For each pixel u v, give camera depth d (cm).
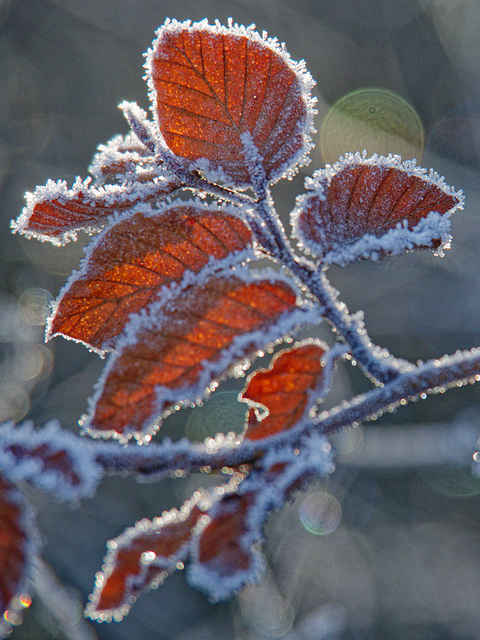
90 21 358
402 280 261
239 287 56
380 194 57
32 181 314
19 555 53
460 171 270
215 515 55
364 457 164
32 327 254
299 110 57
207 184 57
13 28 354
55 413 249
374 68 324
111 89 355
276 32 343
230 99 57
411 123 302
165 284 57
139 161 58
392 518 253
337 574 229
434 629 229
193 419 243
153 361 56
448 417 223
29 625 133
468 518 250
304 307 56
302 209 57
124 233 56
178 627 222
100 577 56
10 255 277
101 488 249
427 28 317
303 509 235
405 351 265
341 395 190
